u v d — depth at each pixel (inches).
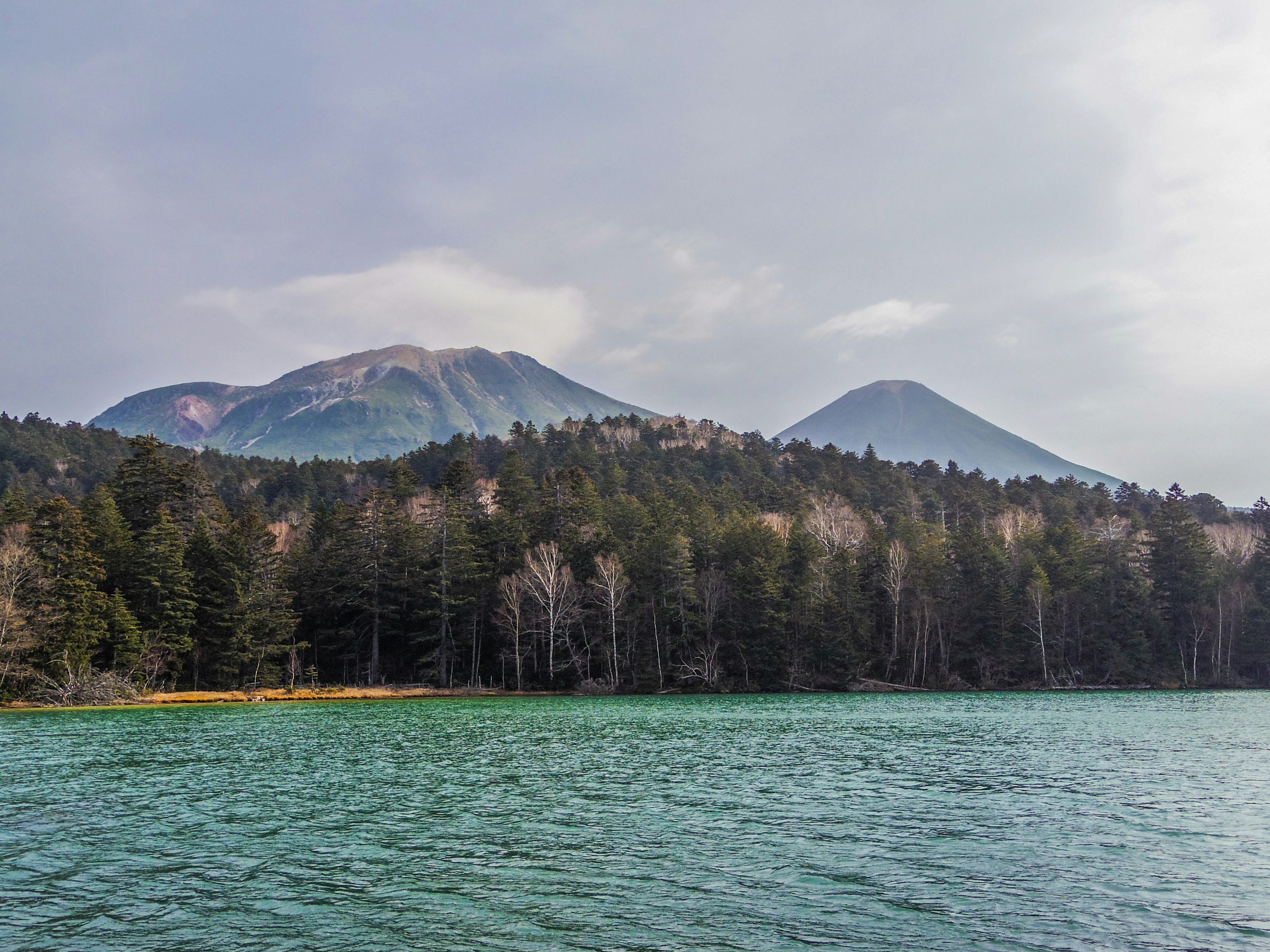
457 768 1600.6
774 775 1503.4
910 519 6432.1
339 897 815.1
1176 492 6023.6
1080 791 1333.7
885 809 1195.9
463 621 4188.0
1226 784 1393.9
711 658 4136.3
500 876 877.2
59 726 2405.3
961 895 813.9
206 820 1139.3
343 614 4301.2
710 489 7249.0
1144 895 813.9
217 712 2960.1
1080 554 4579.2
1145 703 3248.0
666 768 1589.6
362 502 4288.9
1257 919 749.9
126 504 4119.1
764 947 688.4
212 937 716.0
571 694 3991.1
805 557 4429.1
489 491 6018.7
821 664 4210.1
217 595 3705.7
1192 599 4399.6
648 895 816.3
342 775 1512.1
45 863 931.3
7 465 7770.7
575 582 4229.8
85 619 3218.5
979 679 4333.2
